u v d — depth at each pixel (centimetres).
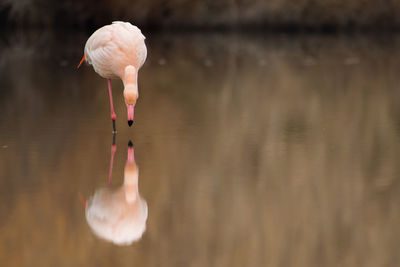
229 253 587
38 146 978
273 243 614
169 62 2134
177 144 997
